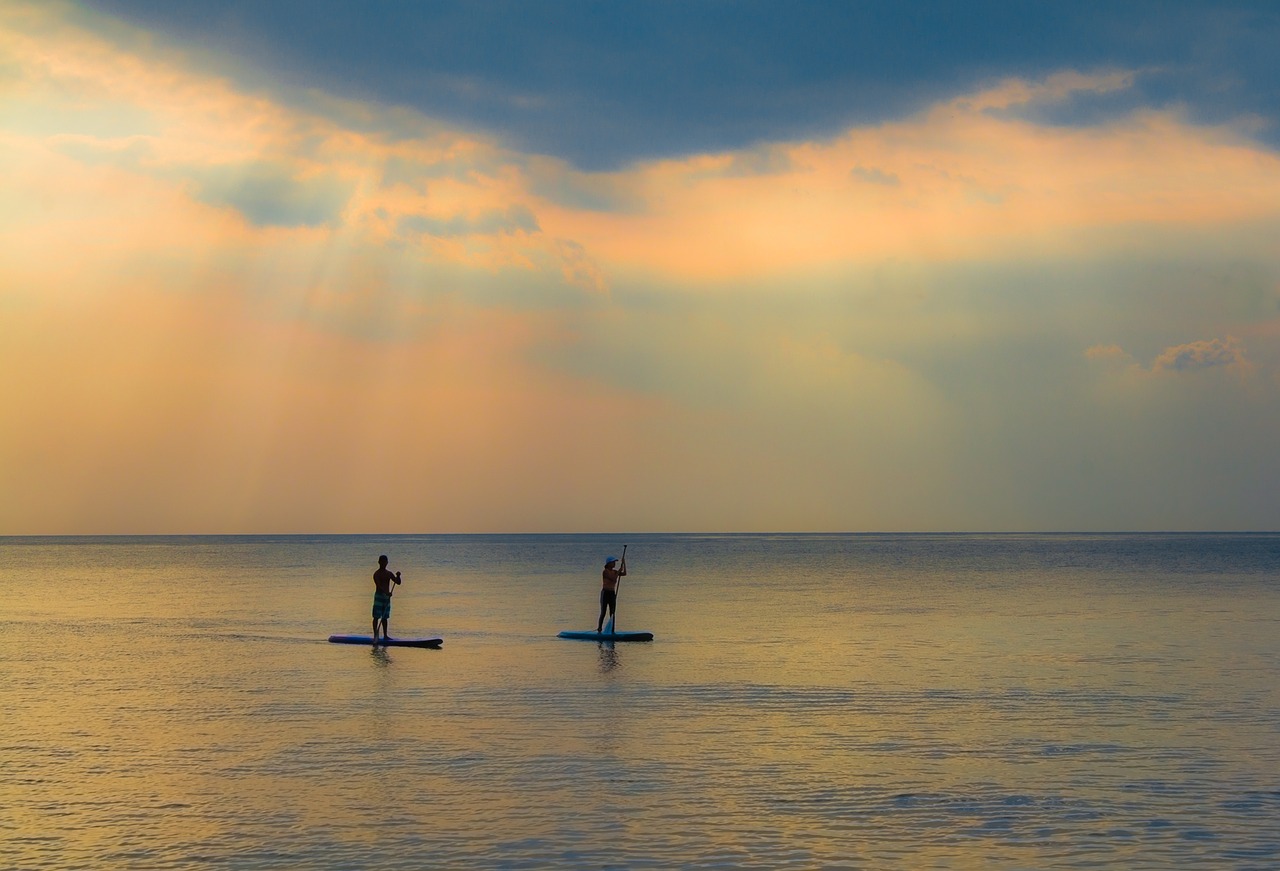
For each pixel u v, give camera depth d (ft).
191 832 45.14
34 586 234.79
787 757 58.44
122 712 71.46
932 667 94.73
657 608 166.40
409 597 193.06
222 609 164.35
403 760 57.41
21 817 47.21
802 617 148.77
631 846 43.55
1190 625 135.33
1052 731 65.77
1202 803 49.85
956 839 44.65
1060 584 233.76
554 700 76.28
